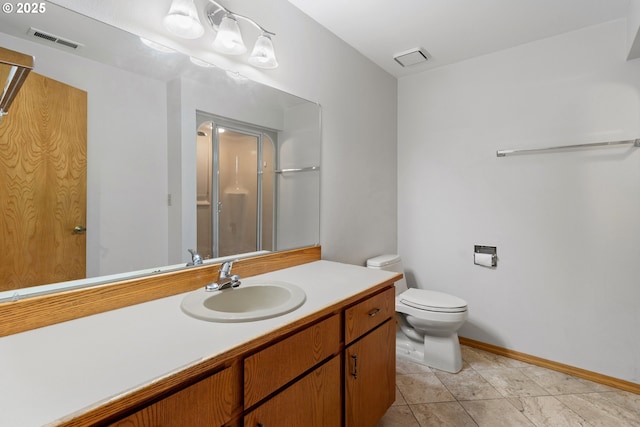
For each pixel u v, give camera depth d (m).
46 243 0.97
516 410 1.71
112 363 0.71
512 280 2.30
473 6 1.80
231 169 1.52
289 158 1.80
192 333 0.88
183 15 1.19
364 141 2.40
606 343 1.98
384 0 1.74
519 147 2.26
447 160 2.57
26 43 0.94
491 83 2.36
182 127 1.32
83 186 1.06
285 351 0.98
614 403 1.77
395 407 1.74
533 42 2.20
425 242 2.70
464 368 2.15
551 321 2.16
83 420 0.55
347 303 1.22
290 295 1.22
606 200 1.97
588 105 2.02
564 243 2.11
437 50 2.32
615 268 1.95
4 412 0.54
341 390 1.24
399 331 2.43
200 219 1.40
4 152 0.89
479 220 2.43
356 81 2.30
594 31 1.99
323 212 2.04
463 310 2.00
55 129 0.99
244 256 1.58
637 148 1.87
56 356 0.74
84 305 1.01
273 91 1.69
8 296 0.89
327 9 1.83
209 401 0.77
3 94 0.90
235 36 1.37
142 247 1.20
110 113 1.12
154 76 1.23
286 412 0.98
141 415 0.64
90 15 1.07
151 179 1.23
